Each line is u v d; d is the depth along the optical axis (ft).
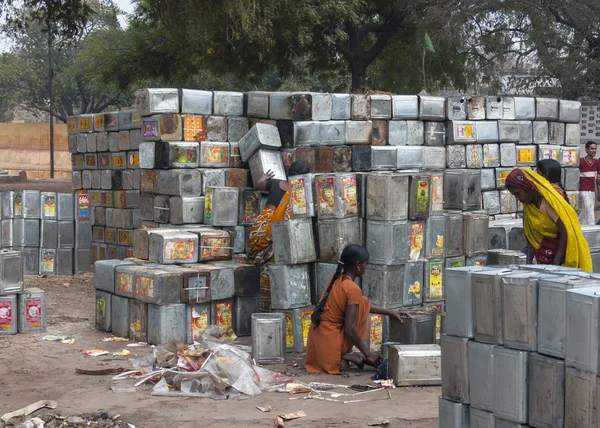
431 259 25.72
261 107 32.89
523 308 12.93
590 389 11.88
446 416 14.47
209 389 20.29
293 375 22.38
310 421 17.83
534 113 38.04
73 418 17.98
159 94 31.81
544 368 12.63
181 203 31.76
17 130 149.89
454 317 14.24
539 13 71.00
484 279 13.61
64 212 41.65
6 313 27.66
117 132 43.06
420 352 21.02
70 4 52.16
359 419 17.97
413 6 71.67
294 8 59.98
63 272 41.83
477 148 36.27
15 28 52.70
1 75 170.91
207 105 32.60
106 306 27.99
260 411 18.69
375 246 24.64
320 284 25.29
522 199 20.16
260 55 72.28
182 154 31.99
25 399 19.85
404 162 33.63
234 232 31.42
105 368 22.70
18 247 41.14
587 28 71.82
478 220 26.76
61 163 148.56
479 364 13.74
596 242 22.49
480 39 75.61
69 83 173.88
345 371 23.16
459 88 81.92
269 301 27.07
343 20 69.97
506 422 13.28
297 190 25.18
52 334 27.91
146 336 26.30
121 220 42.88
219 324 26.68
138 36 78.33
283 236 24.81
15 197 40.88
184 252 27.50
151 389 20.71
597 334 11.73
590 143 45.06
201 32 45.75
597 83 73.72
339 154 32.17
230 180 32.83
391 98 33.35
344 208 24.57
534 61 75.00
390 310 23.81
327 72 88.48
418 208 24.98
